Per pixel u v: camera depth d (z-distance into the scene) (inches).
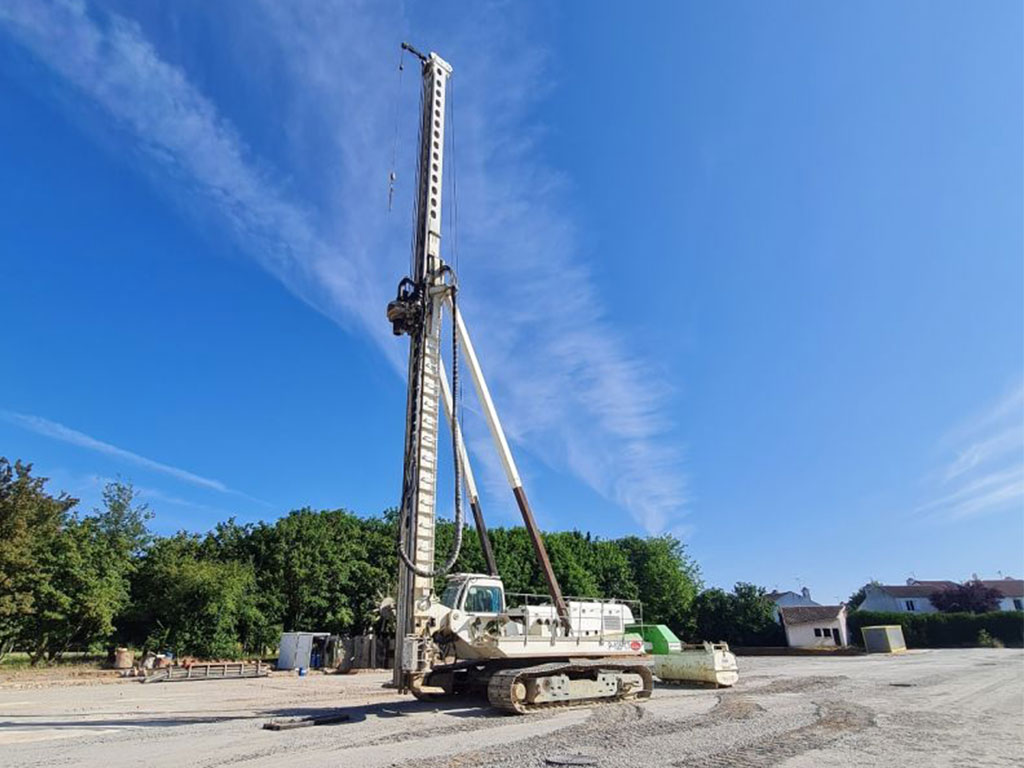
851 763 359.3
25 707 658.2
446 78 703.1
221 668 1222.3
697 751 387.2
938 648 2117.4
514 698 541.0
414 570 546.6
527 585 1795.0
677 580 2244.1
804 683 884.0
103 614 1318.9
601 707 597.3
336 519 1811.0
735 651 2101.4
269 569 1620.3
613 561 2150.6
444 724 486.3
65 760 360.8
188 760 357.1
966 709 602.2
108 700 730.2
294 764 343.3
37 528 1261.1
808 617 2194.9
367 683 1001.5
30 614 1264.8
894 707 615.8
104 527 1647.4
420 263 636.7
